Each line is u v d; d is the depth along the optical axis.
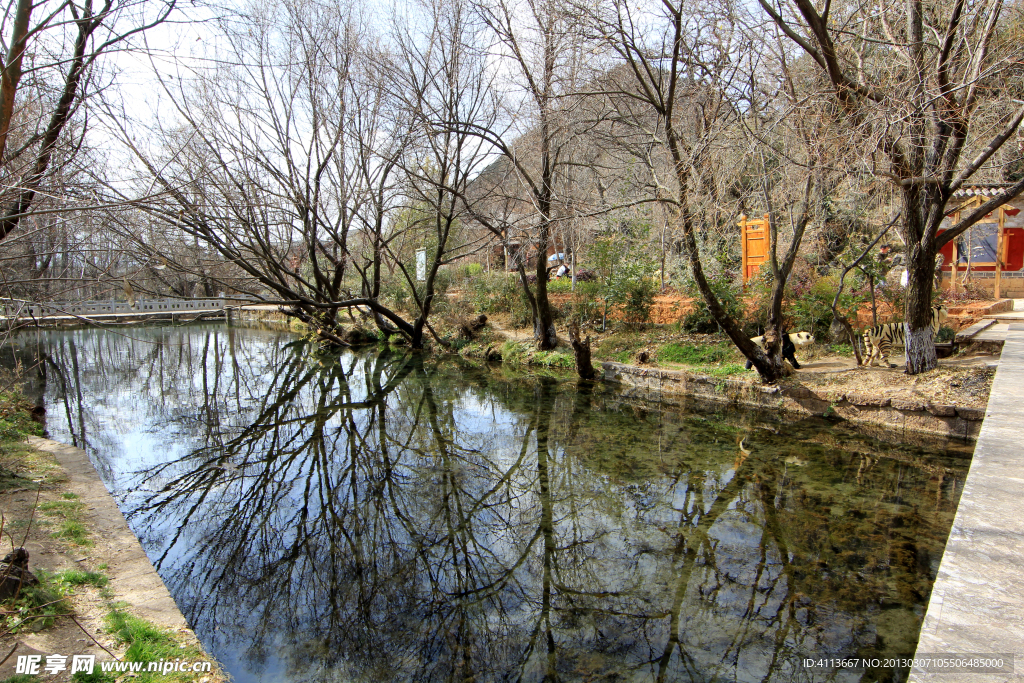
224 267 14.10
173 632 3.77
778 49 8.86
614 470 8.08
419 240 20.09
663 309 14.48
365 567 5.86
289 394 14.15
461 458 9.03
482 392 13.16
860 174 8.05
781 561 5.54
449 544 6.33
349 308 22.08
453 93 14.77
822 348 11.57
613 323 15.30
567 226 14.48
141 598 4.14
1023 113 7.50
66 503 5.64
